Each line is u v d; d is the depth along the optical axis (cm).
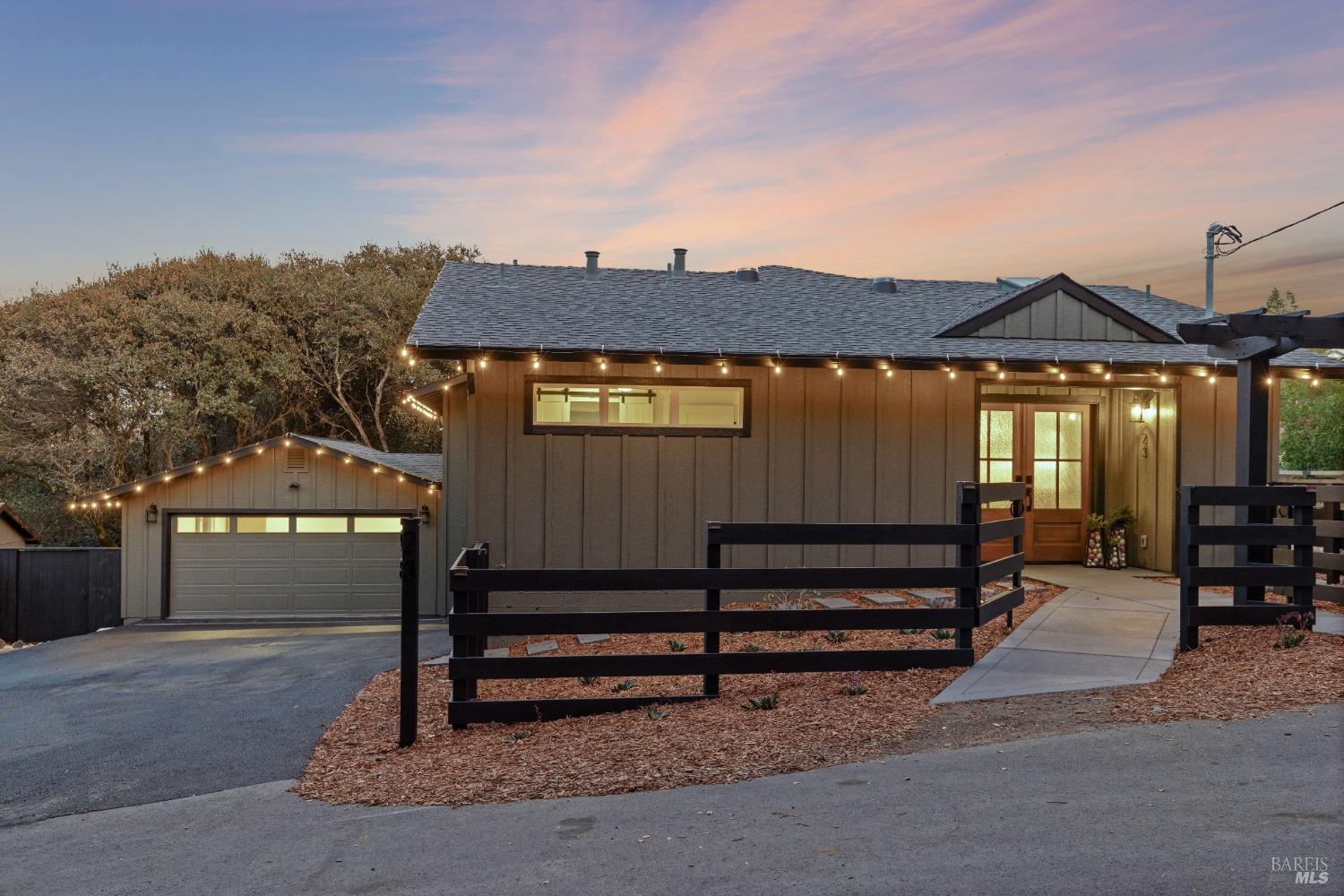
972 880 316
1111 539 1195
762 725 555
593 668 643
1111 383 1138
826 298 1375
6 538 2047
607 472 1112
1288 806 367
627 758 511
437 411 1591
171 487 1530
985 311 1176
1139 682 591
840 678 670
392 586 1540
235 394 2648
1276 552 1140
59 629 1650
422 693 803
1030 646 714
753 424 1130
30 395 2473
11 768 626
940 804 398
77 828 483
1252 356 757
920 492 1152
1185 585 677
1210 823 354
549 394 1118
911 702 579
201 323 2636
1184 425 1134
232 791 537
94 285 2936
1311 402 2530
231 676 973
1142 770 423
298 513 1533
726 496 1129
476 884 348
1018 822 370
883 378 1151
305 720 727
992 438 1226
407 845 404
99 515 2575
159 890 372
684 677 755
